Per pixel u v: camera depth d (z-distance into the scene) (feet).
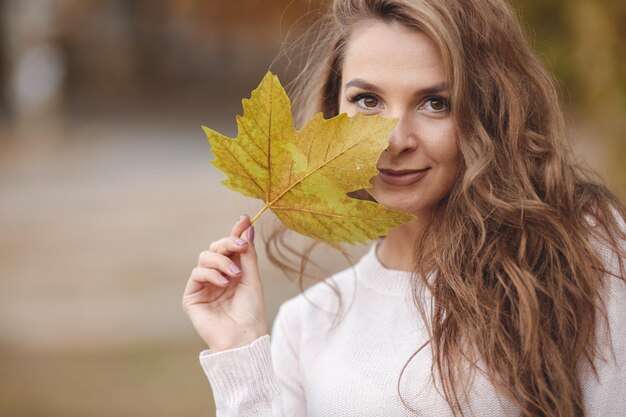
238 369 5.32
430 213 5.52
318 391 5.57
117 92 57.57
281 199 5.02
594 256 5.02
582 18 11.52
